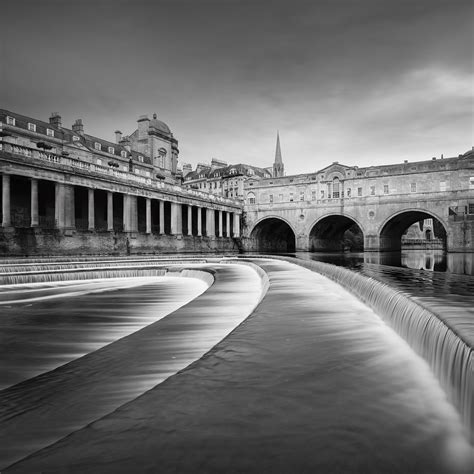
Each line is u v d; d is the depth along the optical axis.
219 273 23.62
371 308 11.51
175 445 3.37
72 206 42.69
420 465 3.30
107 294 18.14
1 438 3.96
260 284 18.34
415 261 38.44
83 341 9.11
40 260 30.97
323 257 44.91
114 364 6.04
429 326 6.62
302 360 5.77
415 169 62.53
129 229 50.09
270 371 5.27
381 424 3.96
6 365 7.22
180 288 20.66
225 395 4.45
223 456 3.21
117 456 3.19
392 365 5.89
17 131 52.22
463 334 5.15
